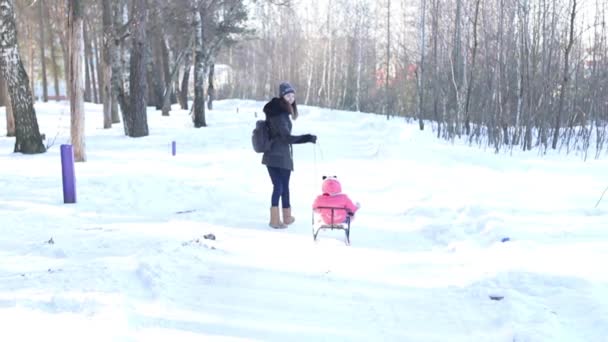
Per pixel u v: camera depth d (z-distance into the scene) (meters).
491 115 19.20
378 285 4.95
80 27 12.94
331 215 6.34
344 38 67.75
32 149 15.16
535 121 19.25
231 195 9.45
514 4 20.39
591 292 4.21
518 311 4.00
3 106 35.53
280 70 71.19
